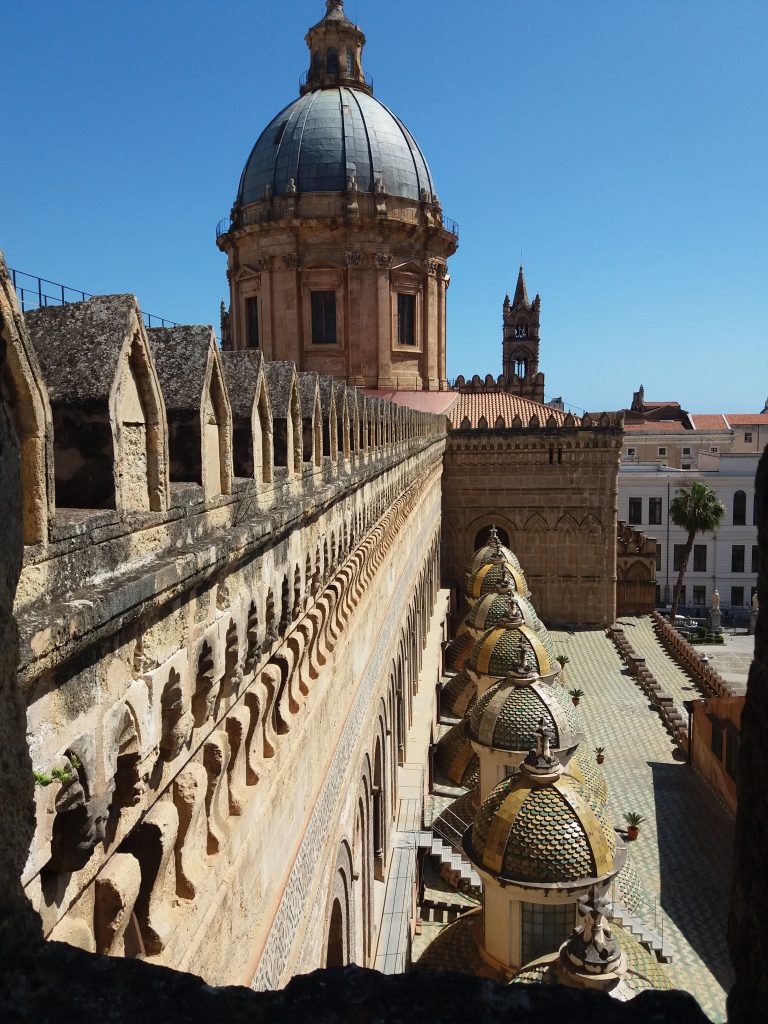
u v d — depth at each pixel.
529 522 57.28
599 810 19.48
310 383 12.41
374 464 18.47
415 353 50.88
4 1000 3.59
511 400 65.38
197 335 7.43
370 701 19.16
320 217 46.88
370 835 19.00
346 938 15.76
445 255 52.72
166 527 6.27
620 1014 3.72
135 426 5.91
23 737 3.81
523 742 23.20
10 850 3.70
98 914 5.55
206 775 7.16
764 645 3.97
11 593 3.72
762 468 4.03
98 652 5.07
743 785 4.12
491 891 17.95
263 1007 3.71
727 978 21.66
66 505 5.51
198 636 6.80
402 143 50.12
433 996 3.80
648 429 107.38
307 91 53.38
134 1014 3.61
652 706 42.94
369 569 18.81
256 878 8.70
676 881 26.50
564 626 57.44
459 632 44.78
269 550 9.12
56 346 5.71
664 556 79.75
